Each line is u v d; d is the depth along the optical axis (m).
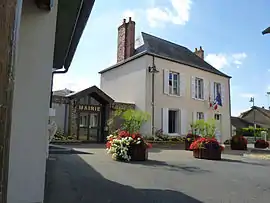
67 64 5.77
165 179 4.31
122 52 15.63
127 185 3.74
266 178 4.64
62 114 12.24
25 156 2.28
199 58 18.06
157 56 14.28
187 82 15.58
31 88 2.37
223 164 6.66
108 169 5.16
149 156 8.28
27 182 2.27
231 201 3.07
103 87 17.03
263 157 8.85
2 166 0.72
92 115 13.12
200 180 4.33
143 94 13.79
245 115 35.78
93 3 3.15
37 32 2.46
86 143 12.58
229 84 18.14
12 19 0.74
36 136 2.34
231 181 4.32
